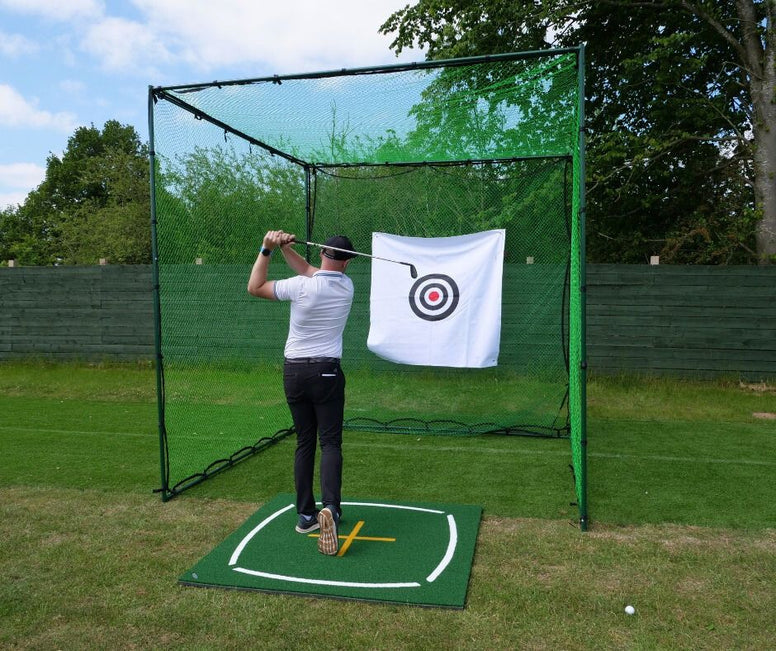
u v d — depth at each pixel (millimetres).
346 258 3357
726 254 9773
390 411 6656
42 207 36062
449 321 5719
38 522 3678
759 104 9055
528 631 2463
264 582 2875
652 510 3857
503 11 9297
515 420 6168
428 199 6695
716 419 6375
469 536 3422
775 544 3330
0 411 6934
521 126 4762
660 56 9047
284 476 4625
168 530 3553
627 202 10555
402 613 2609
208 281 5609
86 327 9523
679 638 2412
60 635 2457
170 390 5363
